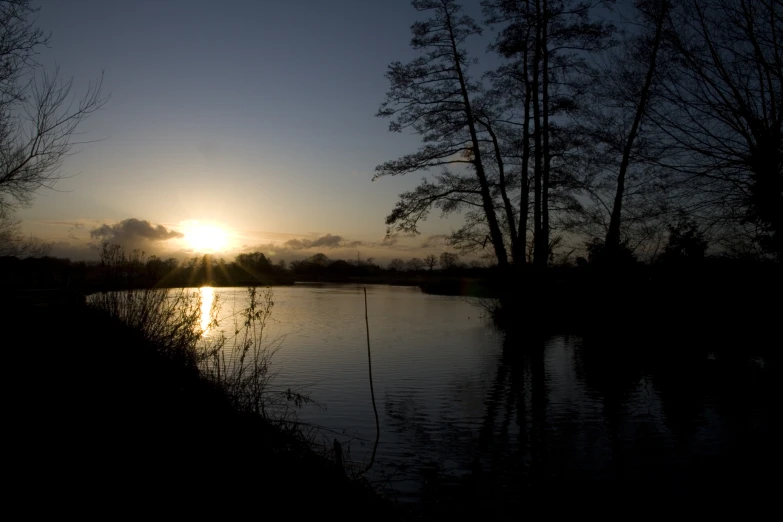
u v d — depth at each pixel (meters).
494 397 11.47
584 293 22.30
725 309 14.26
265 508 5.35
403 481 7.10
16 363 8.66
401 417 9.92
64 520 4.69
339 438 8.65
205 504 5.27
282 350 17.16
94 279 11.71
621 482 7.08
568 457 8.00
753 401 10.98
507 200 25.03
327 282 93.81
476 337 21.17
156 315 9.89
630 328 17.92
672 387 12.34
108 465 5.74
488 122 24.73
